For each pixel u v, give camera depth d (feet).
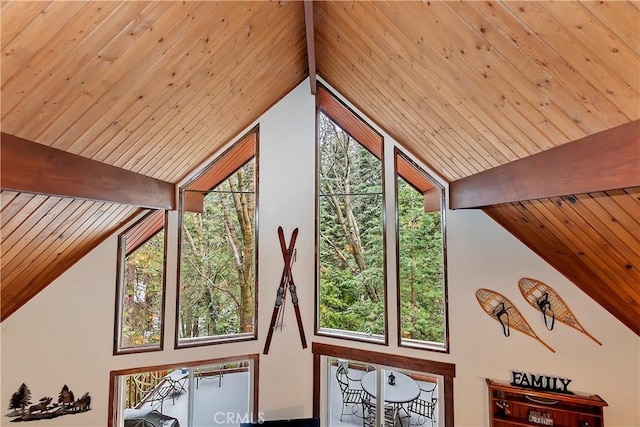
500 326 13.25
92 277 13.84
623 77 5.54
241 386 17.40
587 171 6.93
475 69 7.93
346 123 17.39
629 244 9.07
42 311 13.05
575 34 5.60
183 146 12.84
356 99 15.46
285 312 16.72
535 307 12.77
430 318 14.82
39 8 5.17
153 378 17.85
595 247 10.13
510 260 13.25
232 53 10.16
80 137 8.23
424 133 12.59
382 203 15.99
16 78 5.79
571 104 6.70
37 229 9.83
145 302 15.03
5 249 9.52
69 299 13.44
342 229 17.22
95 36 6.27
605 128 6.50
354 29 10.51
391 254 15.53
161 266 15.33
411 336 15.12
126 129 9.30
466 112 9.55
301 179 17.35
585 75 6.04
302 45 13.96
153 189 13.32
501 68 7.35
